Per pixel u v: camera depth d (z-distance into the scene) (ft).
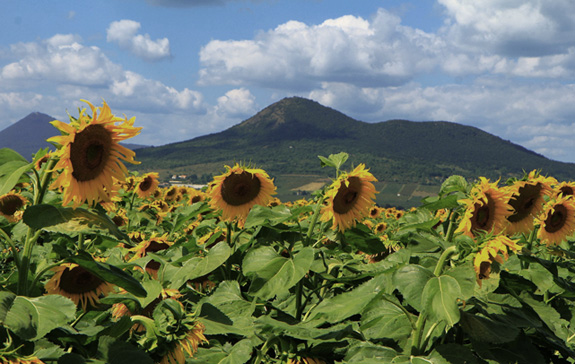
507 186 18.25
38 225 10.37
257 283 15.30
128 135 11.18
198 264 17.17
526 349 14.87
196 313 13.29
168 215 38.27
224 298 17.33
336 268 19.33
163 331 12.46
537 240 21.83
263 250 16.30
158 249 19.61
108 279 11.26
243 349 14.42
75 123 10.60
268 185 19.74
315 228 21.33
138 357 11.21
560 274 20.72
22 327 9.39
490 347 14.74
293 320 16.07
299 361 13.93
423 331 14.56
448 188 17.13
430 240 16.80
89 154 10.86
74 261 11.00
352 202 18.04
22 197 22.94
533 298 17.21
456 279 12.26
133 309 13.83
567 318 18.66
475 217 16.08
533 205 18.93
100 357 11.05
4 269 19.47
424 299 12.15
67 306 10.13
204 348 15.20
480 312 14.87
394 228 34.32
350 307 13.57
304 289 18.60
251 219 17.81
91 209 11.34
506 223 16.28
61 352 10.28
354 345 14.55
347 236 18.45
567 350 15.57
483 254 12.31
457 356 13.08
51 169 11.02
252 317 16.14
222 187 19.58
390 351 13.55
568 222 20.07
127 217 33.73
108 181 11.28
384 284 15.10
